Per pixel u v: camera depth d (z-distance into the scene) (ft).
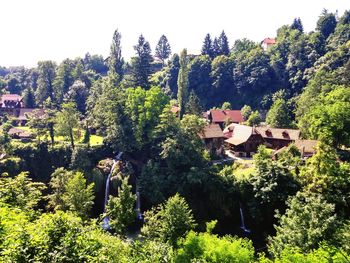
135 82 321.11
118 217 127.54
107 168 214.69
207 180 188.03
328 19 495.41
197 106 304.50
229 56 504.43
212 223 123.65
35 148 222.89
